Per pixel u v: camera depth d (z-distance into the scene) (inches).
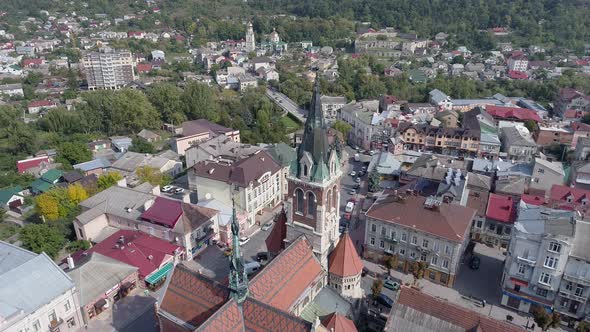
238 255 2375.7
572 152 7308.1
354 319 3260.3
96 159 6899.6
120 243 4151.1
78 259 4104.3
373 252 4404.5
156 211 4488.2
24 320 3014.3
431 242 3966.5
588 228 3467.0
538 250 3447.3
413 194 4394.7
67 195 5083.7
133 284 3870.6
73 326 3410.4
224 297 2534.5
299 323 2258.9
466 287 4015.8
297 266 2878.9
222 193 5152.6
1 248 3831.2
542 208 3865.7
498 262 4394.7
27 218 5374.0
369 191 6063.0
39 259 3378.4
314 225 2977.4
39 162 6909.5
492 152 7224.4
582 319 3420.3
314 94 2667.3
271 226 5078.7
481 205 4643.2
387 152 6830.7
